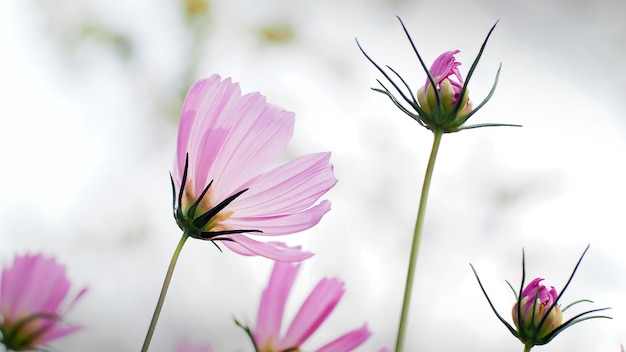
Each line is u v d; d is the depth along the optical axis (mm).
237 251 566
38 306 552
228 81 570
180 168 566
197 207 564
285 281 574
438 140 581
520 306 581
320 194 568
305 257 570
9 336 549
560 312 581
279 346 572
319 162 569
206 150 565
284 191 568
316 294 575
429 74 585
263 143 568
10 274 550
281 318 572
